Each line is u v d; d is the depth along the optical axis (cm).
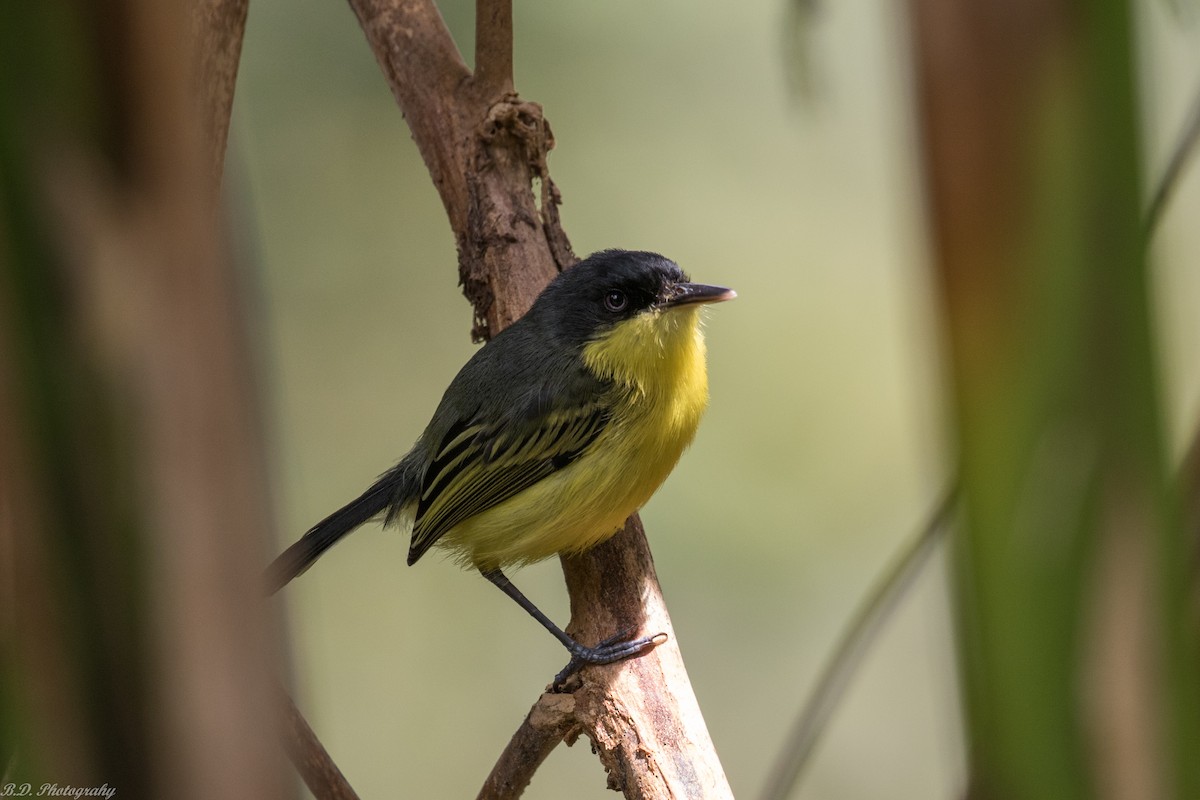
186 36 268
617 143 1622
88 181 259
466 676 1545
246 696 264
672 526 1499
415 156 1609
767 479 1543
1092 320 273
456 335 1625
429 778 1471
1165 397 280
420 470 1076
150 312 260
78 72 257
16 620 264
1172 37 1152
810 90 623
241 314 277
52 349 261
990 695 285
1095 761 282
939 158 273
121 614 262
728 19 1627
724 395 1584
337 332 1600
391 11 992
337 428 1584
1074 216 271
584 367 976
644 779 721
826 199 1648
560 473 962
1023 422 273
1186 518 343
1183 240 1364
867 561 1500
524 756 772
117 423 261
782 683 1438
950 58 271
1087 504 276
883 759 1464
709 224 1620
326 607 1574
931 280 279
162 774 262
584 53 1609
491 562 1015
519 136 976
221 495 264
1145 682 281
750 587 1476
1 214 260
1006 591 278
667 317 980
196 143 267
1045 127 270
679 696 752
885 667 1494
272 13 1580
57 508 262
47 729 263
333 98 1595
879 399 1585
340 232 1611
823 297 1627
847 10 1617
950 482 295
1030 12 268
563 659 1559
